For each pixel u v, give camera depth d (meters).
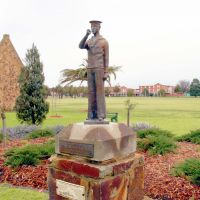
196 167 7.30
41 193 6.82
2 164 8.70
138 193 5.27
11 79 39.09
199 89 125.19
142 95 151.50
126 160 5.02
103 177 4.54
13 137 14.39
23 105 21.22
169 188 6.79
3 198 6.47
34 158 8.60
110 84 24.03
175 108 45.91
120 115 32.44
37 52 21.72
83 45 5.28
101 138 4.68
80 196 4.75
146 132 12.80
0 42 39.31
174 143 10.68
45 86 22.38
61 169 5.00
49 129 14.70
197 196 6.37
